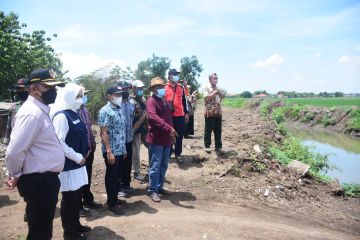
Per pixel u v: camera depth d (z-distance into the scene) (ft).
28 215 12.23
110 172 19.53
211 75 31.19
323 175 36.42
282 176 30.68
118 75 50.83
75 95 15.10
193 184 26.11
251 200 24.97
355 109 93.71
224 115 91.35
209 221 19.44
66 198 15.12
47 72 12.05
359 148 63.41
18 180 11.80
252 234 18.26
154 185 22.30
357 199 30.58
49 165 11.97
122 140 19.67
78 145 15.28
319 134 85.05
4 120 25.25
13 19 55.01
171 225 18.47
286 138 57.21
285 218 22.86
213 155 31.30
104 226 17.85
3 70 50.06
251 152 33.86
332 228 23.02
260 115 95.30
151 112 21.35
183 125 29.12
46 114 12.12
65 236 15.60
